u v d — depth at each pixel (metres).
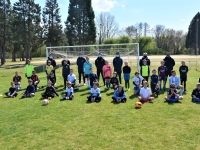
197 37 64.31
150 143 5.26
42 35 42.94
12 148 5.23
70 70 12.66
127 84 12.95
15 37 39.94
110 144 5.28
